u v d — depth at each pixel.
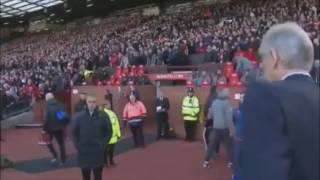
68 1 48.75
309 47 1.77
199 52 24.61
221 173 11.11
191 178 10.75
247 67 15.89
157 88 18.53
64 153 12.63
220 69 18.84
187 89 16.91
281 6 28.78
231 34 25.17
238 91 15.33
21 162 13.26
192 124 16.23
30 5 50.81
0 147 16.31
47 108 12.51
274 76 1.80
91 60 28.58
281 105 1.62
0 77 33.34
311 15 25.48
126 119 15.41
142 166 12.32
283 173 1.54
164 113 17.00
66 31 52.78
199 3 41.22
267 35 1.83
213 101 11.05
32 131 21.08
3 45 57.81
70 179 11.02
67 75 26.91
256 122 1.61
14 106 22.98
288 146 1.59
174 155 13.83
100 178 7.79
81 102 12.65
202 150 14.49
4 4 49.78
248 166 1.59
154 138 17.31
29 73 31.98
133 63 25.56
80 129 7.65
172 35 32.47
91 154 7.63
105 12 53.16
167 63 24.61
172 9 44.75
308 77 1.76
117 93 19.58
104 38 41.62
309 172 1.61
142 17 45.09
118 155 14.06
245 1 33.38
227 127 10.82
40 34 57.41
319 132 1.63
